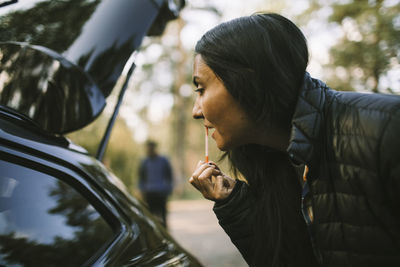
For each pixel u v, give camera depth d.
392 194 0.86
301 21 8.38
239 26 1.06
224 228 1.32
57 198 1.26
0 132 1.18
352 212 0.91
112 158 10.46
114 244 1.31
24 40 1.56
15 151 1.19
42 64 1.45
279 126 1.07
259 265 1.26
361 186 0.90
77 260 1.21
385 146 0.86
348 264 0.94
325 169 0.97
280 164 1.28
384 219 0.88
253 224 1.28
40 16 1.62
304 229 1.24
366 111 0.92
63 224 1.24
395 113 0.87
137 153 11.07
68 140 1.53
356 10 7.13
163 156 8.18
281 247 1.23
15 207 1.15
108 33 1.66
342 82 7.42
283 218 1.25
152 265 1.34
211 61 1.04
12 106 1.45
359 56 6.91
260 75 1.02
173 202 19.45
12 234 1.12
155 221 1.60
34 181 1.22
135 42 1.77
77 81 1.51
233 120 1.07
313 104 1.00
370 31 6.85
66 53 1.56
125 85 1.84
